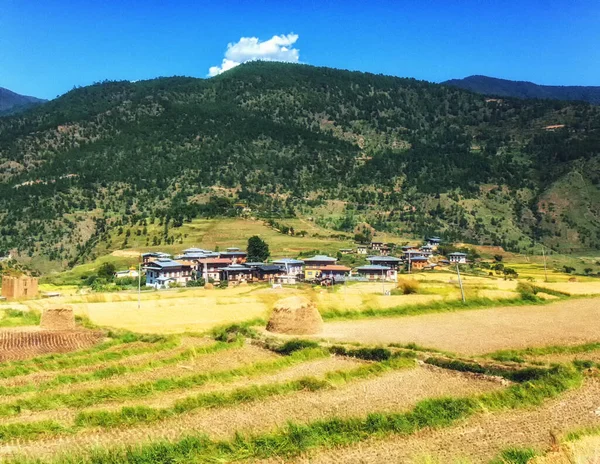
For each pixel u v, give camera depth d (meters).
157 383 27.78
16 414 23.58
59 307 51.16
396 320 53.25
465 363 31.25
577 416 22.03
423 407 22.45
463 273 145.25
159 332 47.34
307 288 114.75
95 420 21.86
